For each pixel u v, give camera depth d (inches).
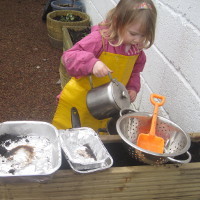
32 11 176.6
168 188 43.6
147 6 48.6
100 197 42.1
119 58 56.1
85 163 37.7
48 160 41.1
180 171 41.5
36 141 43.7
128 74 60.5
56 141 41.8
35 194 39.4
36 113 93.5
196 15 51.7
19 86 106.7
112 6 99.3
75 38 118.8
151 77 73.2
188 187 44.0
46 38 146.4
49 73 117.4
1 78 110.0
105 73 50.8
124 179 40.6
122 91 51.6
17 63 121.6
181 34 57.0
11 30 150.2
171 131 48.1
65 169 41.5
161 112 67.0
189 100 54.7
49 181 38.3
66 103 64.0
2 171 38.5
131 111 50.4
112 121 55.7
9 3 183.9
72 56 53.7
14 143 43.0
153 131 46.5
